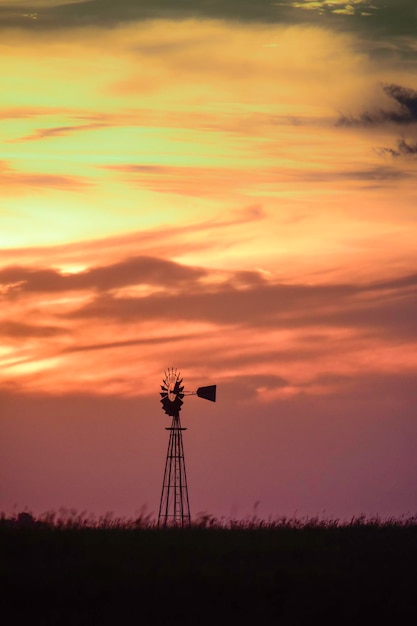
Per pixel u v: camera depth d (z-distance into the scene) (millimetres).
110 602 87000
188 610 86812
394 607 89688
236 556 98688
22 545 97062
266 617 86938
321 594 90438
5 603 85250
